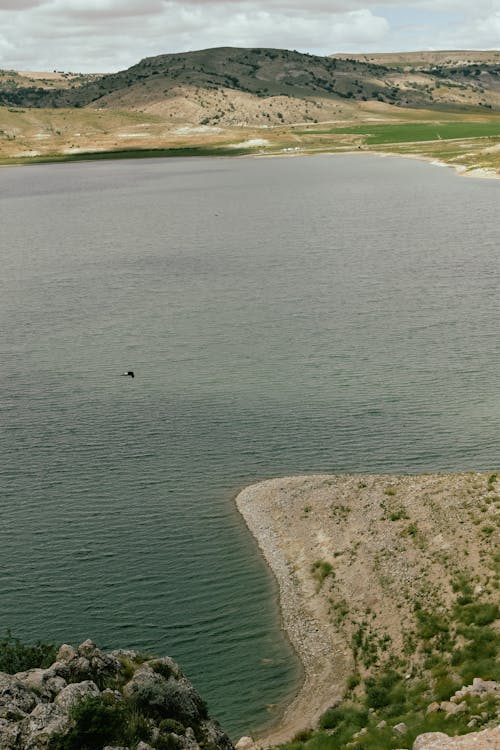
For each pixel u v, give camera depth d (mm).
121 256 184000
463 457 72250
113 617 52375
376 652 46750
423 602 48875
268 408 85188
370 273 152500
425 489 60438
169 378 95375
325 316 121375
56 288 148500
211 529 62688
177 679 39188
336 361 99562
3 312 130375
